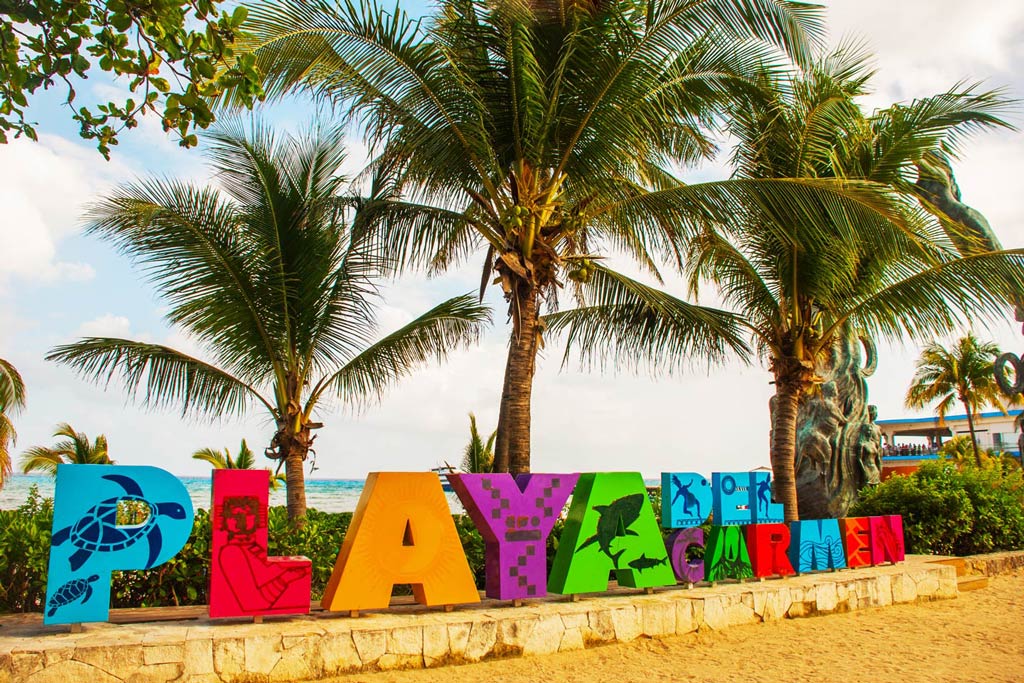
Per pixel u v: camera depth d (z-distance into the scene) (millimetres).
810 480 20156
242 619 7742
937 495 15477
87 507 6914
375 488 8062
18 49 5363
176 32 5160
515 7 9703
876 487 17047
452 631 7676
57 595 6734
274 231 11859
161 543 7137
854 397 20703
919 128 13359
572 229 10984
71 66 5316
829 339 13766
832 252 12414
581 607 8703
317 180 12539
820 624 10031
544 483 9016
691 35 10250
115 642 6500
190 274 11406
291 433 12344
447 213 10984
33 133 5527
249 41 8852
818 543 11570
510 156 10828
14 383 15586
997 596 12672
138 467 7141
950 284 11922
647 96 10602
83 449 21312
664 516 10070
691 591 9969
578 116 10438
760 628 9688
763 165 13078
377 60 9688
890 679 7660
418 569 8133
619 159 10570
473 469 20531
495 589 8594
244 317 11898
